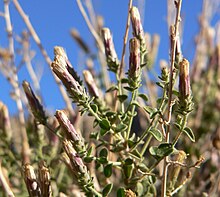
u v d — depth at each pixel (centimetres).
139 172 14
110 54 15
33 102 14
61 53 13
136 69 13
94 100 15
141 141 13
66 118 12
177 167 14
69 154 12
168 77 13
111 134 14
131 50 13
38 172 12
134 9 14
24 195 18
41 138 18
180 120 12
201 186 18
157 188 18
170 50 12
